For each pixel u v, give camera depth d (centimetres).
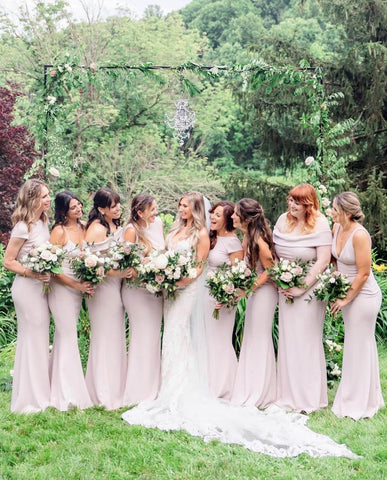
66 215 483
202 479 357
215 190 1767
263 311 502
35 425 440
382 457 388
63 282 472
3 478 359
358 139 1352
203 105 2061
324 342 582
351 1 1357
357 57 1300
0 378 570
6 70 1809
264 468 370
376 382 486
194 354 498
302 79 668
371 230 1181
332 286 470
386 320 741
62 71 634
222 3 2780
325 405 494
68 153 664
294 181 1516
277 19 2888
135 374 496
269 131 1392
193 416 455
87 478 357
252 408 477
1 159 1226
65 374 475
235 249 508
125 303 500
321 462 379
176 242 502
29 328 471
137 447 401
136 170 1745
